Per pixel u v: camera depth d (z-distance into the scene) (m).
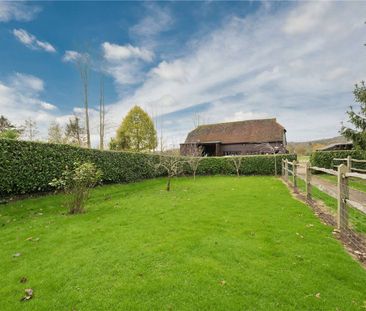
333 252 3.81
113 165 13.00
